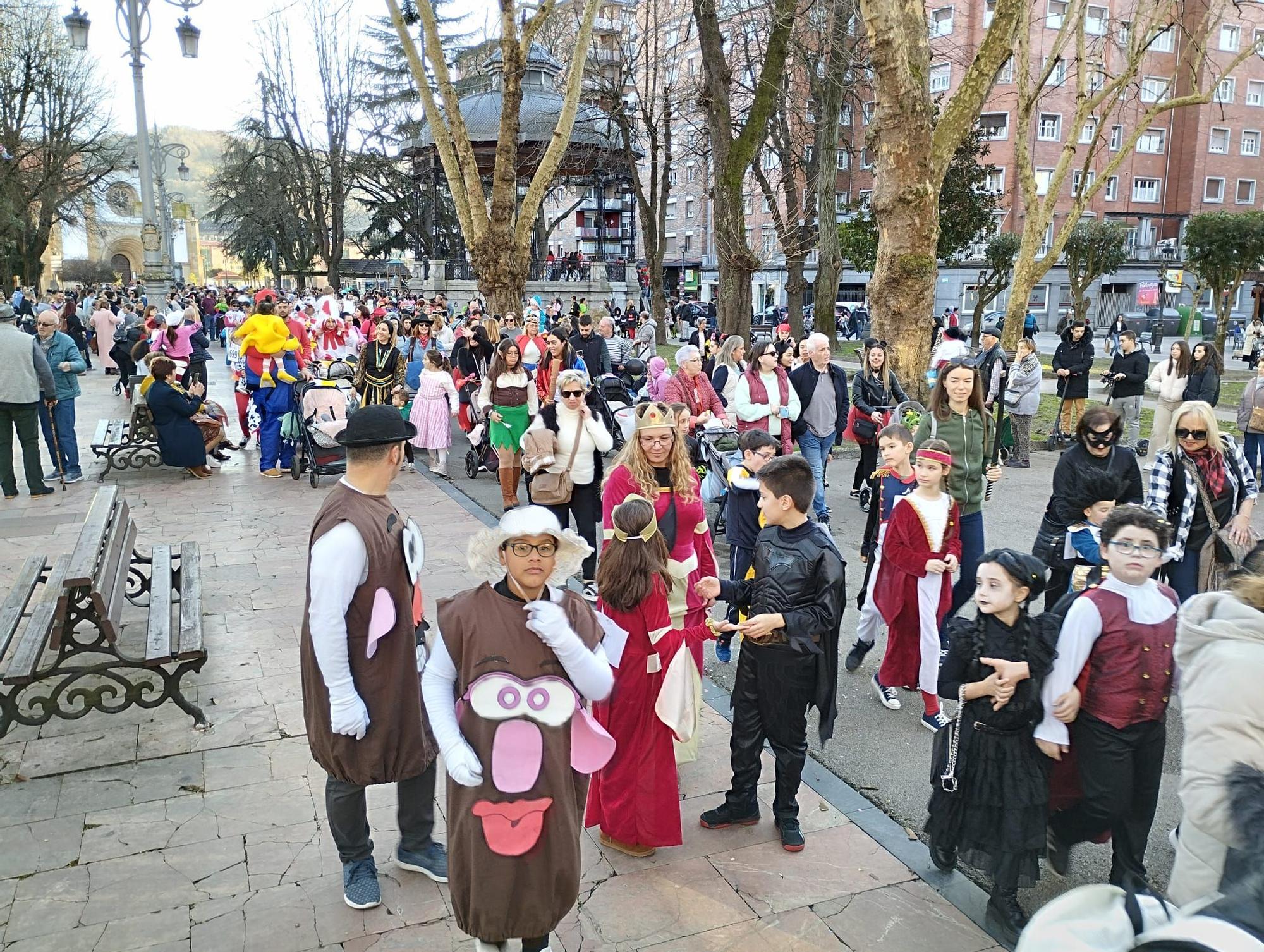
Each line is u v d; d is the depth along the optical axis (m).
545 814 2.46
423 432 10.98
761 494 3.63
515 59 13.14
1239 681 2.43
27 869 3.44
